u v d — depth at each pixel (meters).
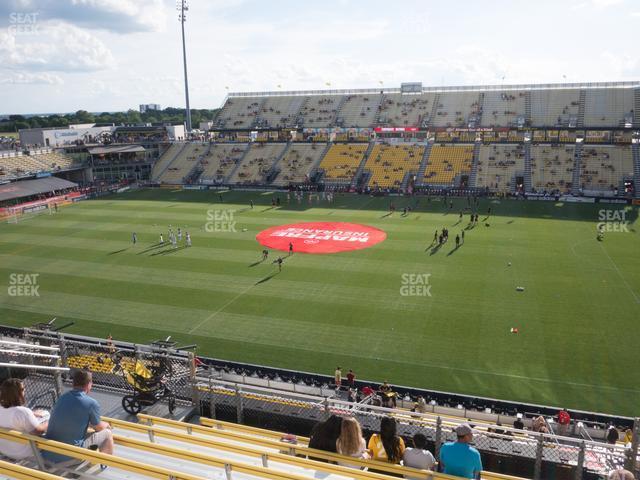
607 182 83.44
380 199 86.75
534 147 93.81
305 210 79.81
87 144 114.88
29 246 63.00
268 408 16.92
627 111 92.12
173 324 39.97
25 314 42.59
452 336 36.59
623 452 12.74
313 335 37.50
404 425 17.14
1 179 92.88
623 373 31.36
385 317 40.00
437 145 100.19
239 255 56.97
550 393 29.64
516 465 15.52
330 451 10.66
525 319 38.81
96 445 9.45
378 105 110.81
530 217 70.69
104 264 55.03
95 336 38.38
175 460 10.75
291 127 112.12
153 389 15.18
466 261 52.41
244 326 39.28
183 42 128.62
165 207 85.56
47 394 14.84
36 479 7.71
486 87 105.12
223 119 119.88
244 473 9.38
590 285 45.06
